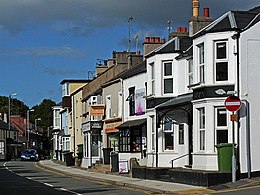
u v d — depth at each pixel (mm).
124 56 45438
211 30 23125
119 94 38531
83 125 46469
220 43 23156
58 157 67375
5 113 111875
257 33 22812
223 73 22984
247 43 22656
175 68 28719
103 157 40406
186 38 29453
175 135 28156
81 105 53688
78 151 50344
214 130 23031
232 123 21812
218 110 23109
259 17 23422
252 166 22312
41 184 26359
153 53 29453
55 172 38938
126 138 34500
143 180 26625
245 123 22375
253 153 22375
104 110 42156
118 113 38719
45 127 128750
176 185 22938
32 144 111000
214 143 22984
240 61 22500
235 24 22969
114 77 43312
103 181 28172
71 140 59562
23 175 34719
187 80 27562
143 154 32750
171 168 26141
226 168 21922
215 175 21453
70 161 49312
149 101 30000
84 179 30500
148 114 30031
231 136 22547
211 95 23031
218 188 20516
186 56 27375
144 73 33531
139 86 34375
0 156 84188
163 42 39094
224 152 21953
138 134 33875
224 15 23812
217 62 23109
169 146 28625
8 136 91938
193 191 20344
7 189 23391
